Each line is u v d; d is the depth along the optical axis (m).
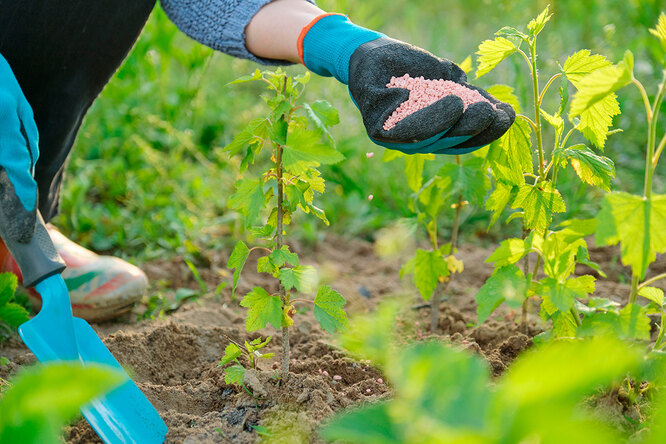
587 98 1.22
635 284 1.44
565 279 1.46
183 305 2.40
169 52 3.49
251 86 4.21
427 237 2.94
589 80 1.19
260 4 1.73
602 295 2.33
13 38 1.80
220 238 2.87
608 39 3.49
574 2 3.95
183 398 1.64
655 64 3.40
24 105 1.57
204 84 3.81
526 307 1.90
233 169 3.24
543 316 1.56
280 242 1.53
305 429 1.44
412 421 0.87
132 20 1.89
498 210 1.71
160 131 3.49
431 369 0.81
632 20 3.72
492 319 2.18
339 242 2.93
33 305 2.23
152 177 3.12
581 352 0.79
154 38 3.42
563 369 0.77
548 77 3.25
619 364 0.78
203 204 3.04
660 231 1.18
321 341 1.94
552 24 3.91
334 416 1.49
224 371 1.74
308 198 1.56
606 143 3.28
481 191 1.88
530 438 1.13
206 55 3.51
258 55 1.79
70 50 1.85
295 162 1.37
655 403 1.43
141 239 2.78
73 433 1.47
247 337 2.03
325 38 1.59
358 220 3.04
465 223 3.00
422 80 1.49
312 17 1.67
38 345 1.50
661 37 1.29
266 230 1.53
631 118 3.32
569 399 0.83
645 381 1.59
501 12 4.29
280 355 1.93
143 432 1.45
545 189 1.64
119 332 1.89
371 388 1.65
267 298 1.51
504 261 1.46
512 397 0.81
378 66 1.49
